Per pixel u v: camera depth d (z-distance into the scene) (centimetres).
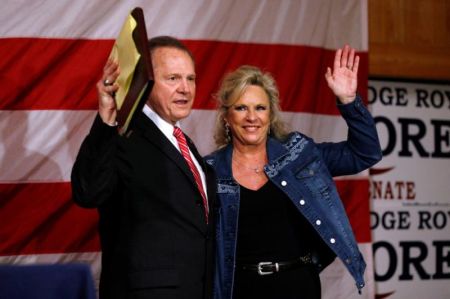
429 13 535
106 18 443
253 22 473
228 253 322
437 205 545
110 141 254
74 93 434
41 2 432
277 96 353
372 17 520
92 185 252
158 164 279
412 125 541
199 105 459
